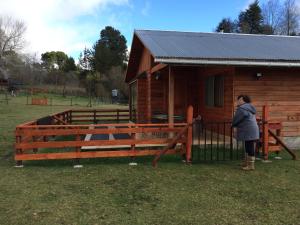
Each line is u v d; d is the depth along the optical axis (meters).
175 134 9.09
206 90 12.14
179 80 13.00
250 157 7.66
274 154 9.50
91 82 57.25
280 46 11.20
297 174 7.34
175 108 12.98
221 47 10.41
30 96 51.41
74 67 72.06
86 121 20.05
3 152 9.97
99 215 4.98
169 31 13.07
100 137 11.57
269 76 10.30
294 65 9.52
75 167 7.87
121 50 69.19
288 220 4.82
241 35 13.10
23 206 5.34
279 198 5.76
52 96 53.91
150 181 6.73
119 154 8.20
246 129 7.55
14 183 6.58
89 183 6.59
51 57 74.94
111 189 6.21
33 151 9.73
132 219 4.84
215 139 10.82
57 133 8.02
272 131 9.62
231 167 7.94
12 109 30.83
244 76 10.11
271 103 10.32
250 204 5.46
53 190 6.14
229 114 10.24
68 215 4.98
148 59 13.02
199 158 8.69
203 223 4.71
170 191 6.10
